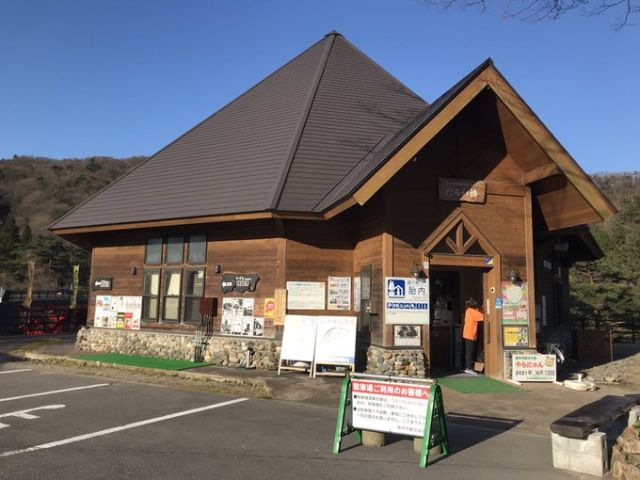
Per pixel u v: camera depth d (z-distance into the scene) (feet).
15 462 17.25
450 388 31.55
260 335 38.73
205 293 41.81
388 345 32.91
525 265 36.35
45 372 37.32
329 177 39.19
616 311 93.76
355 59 56.39
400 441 20.54
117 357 42.39
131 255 46.57
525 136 34.71
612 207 33.73
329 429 22.08
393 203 34.14
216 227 42.16
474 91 32.01
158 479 15.88
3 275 178.91
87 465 17.03
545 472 17.13
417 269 33.50
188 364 38.65
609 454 18.37
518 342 35.22
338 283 39.19
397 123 47.60
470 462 18.03
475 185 35.83
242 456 18.25
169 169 48.11
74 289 96.89
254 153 43.96
